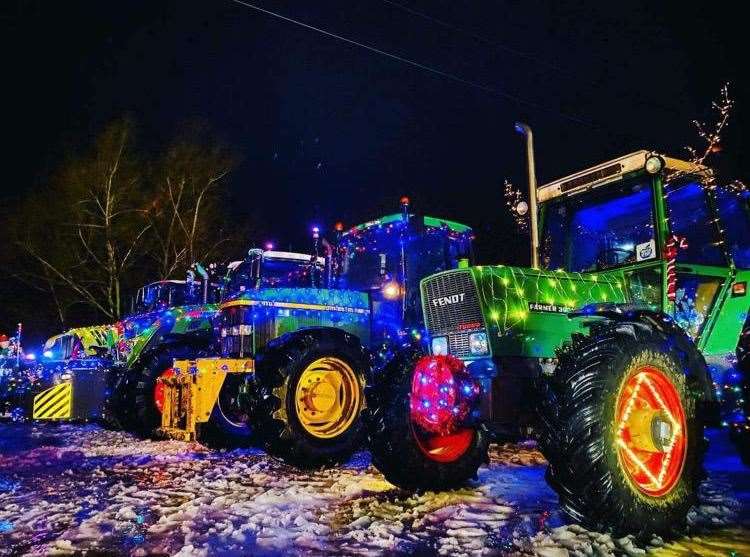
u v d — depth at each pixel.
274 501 4.57
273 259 8.70
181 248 21.73
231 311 6.99
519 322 4.91
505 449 6.72
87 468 6.17
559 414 3.59
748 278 5.89
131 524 4.04
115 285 21.25
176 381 7.10
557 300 5.11
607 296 5.34
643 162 5.44
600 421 3.51
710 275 5.69
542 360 4.94
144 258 22.12
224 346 7.11
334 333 6.49
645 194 5.50
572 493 3.52
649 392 3.83
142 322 10.77
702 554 3.32
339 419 6.29
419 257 7.44
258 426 6.14
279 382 6.04
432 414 4.85
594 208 5.90
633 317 4.09
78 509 4.45
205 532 3.85
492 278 4.96
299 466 5.99
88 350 12.30
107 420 9.66
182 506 4.46
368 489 4.96
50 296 23.39
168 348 8.66
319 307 7.13
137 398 8.45
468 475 4.90
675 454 3.79
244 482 5.38
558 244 6.13
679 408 3.87
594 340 3.79
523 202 6.54
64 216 21.23
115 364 10.27
